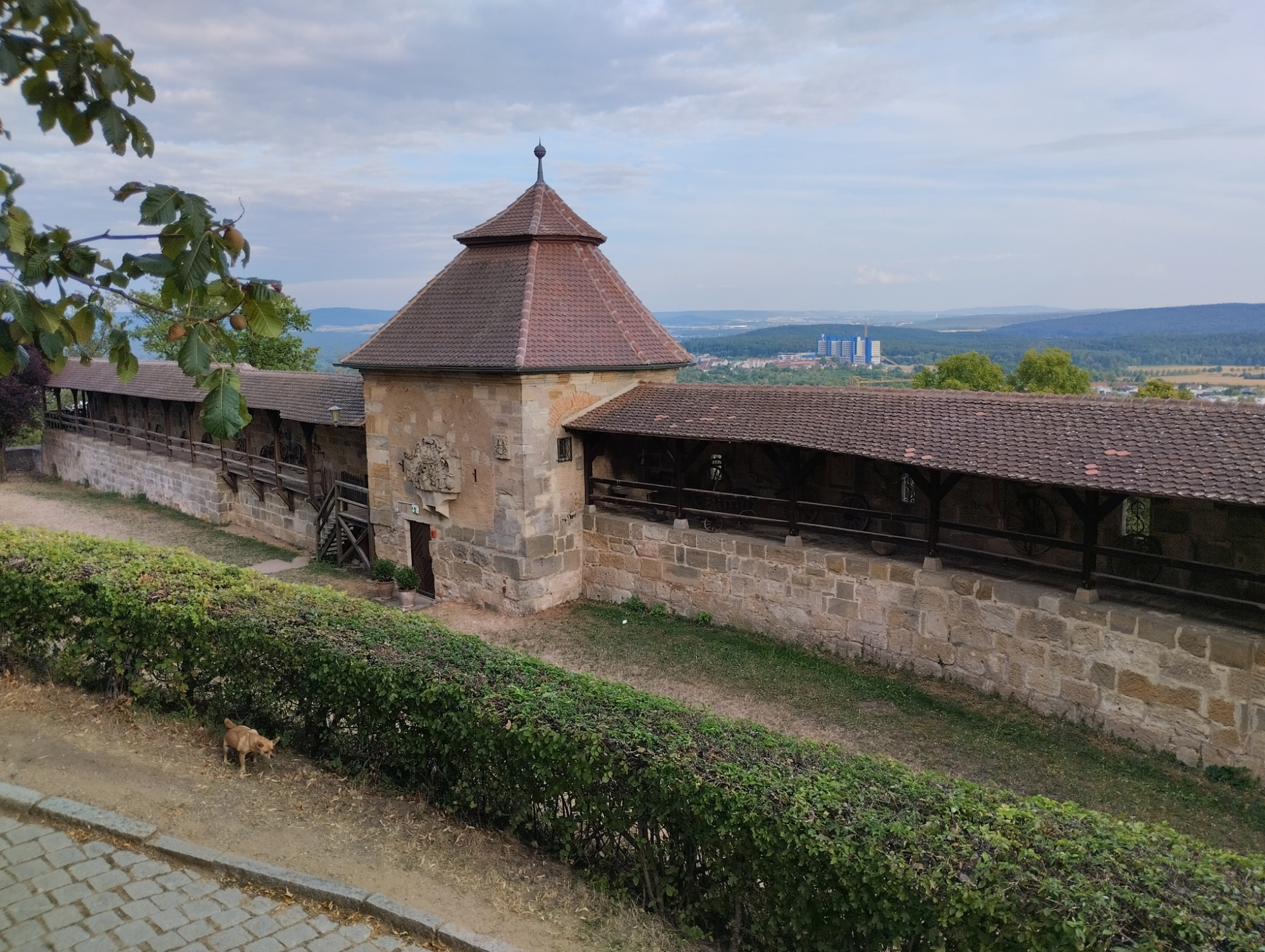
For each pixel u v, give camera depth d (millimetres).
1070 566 12992
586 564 17469
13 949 5250
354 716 7543
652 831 5859
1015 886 4500
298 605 8555
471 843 6598
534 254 17625
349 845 6551
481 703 6590
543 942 5523
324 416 20688
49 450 36469
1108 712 10867
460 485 17328
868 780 5570
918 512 14562
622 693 6887
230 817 6883
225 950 5336
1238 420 10281
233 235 4094
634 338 17469
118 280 4004
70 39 4148
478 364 15992
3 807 6902
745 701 12352
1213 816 9125
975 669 12234
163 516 27750
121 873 6121
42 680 9297
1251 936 4129
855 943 4992
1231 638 9734
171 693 8562
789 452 14266
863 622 13492
